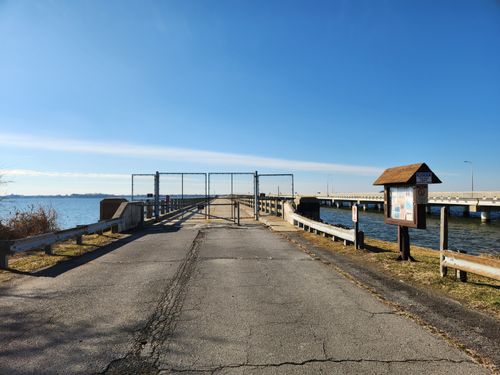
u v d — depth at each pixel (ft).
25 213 50.57
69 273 26.21
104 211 57.31
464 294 20.51
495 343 14.16
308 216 65.16
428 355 13.14
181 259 31.63
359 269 27.63
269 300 19.72
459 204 169.48
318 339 14.52
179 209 92.68
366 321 16.53
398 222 30.66
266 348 13.71
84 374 11.80
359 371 11.99
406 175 28.78
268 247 38.47
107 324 16.15
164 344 14.06
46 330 15.44
